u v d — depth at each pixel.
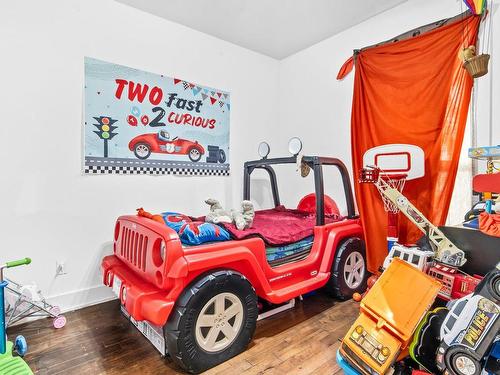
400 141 2.33
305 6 2.46
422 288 1.25
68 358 1.53
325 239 2.15
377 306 1.27
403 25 2.43
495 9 1.90
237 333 1.55
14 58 1.89
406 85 2.30
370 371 1.17
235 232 1.74
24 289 1.85
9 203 1.90
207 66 2.90
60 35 2.05
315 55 3.17
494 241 1.27
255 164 2.79
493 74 1.92
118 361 1.51
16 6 1.89
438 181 2.09
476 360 0.97
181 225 1.68
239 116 3.20
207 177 2.89
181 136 2.68
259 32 2.90
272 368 1.45
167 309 1.33
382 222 2.43
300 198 3.39
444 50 2.09
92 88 2.19
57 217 2.07
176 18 2.59
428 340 1.18
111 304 2.22
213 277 1.44
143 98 2.44
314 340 1.70
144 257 1.55
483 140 1.96
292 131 3.47
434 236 1.50
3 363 1.27
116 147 2.30
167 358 1.54
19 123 1.92
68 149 2.10
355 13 2.59
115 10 2.30
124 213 2.36
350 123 2.85
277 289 1.84
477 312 0.99
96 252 2.23
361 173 1.91
